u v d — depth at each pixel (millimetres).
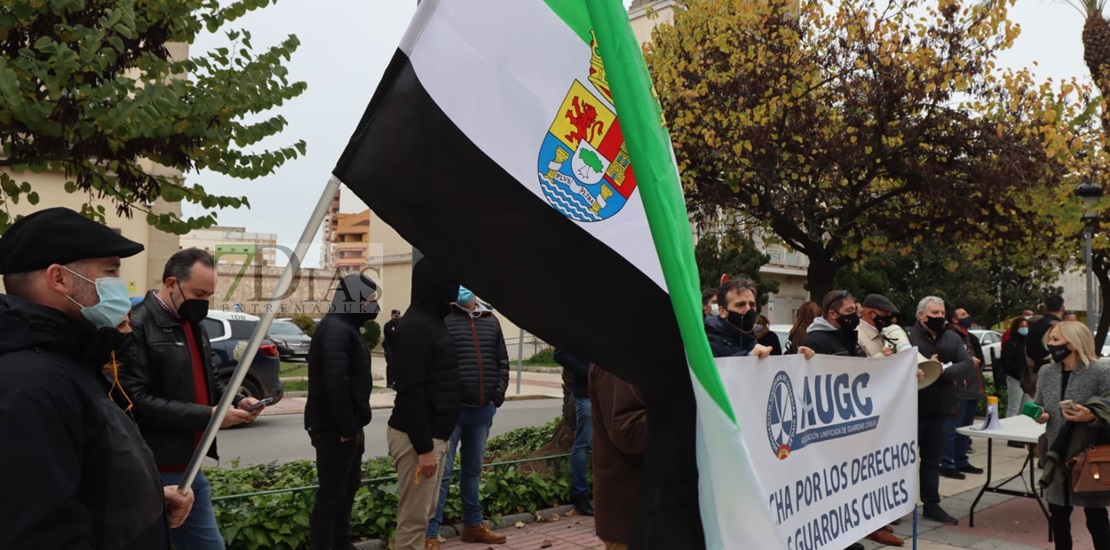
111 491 1875
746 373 2934
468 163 1960
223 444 11289
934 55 10688
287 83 4973
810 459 3404
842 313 5613
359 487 5223
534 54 2047
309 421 4500
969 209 10930
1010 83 10844
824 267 12023
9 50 4199
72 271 1875
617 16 1976
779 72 10586
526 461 6848
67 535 1659
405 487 4461
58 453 1689
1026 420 6777
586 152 2078
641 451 2973
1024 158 10586
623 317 2096
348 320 4508
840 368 3729
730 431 1999
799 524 3270
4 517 1582
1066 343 4773
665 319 2119
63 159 4520
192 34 4824
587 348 2094
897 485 4246
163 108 4195
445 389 4543
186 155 4699
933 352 6906
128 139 4414
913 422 4414
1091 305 13641
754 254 24328
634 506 3168
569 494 6738
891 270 33812
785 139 10820
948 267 13727
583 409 6395
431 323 4512
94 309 1874
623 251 2088
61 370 1787
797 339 6469
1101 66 14680
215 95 4547
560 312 2062
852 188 11328
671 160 2064
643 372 2160
